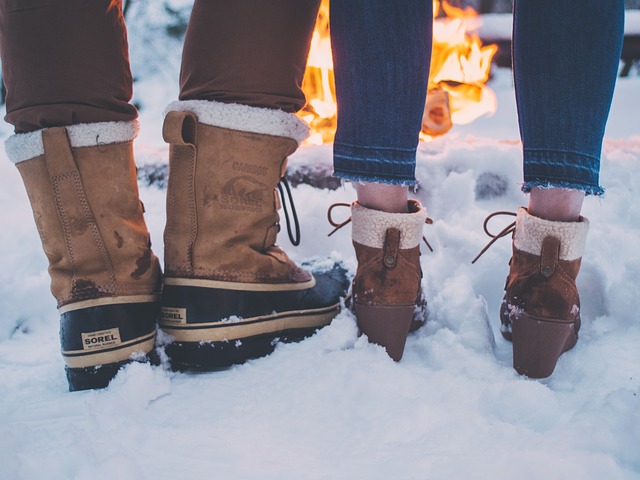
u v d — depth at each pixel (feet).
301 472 2.99
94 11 3.76
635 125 9.79
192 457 3.12
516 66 3.98
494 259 5.37
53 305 5.40
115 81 3.94
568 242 3.95
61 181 3.88
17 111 3.88
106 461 2.91
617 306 4.74
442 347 4.32
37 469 2.92
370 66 3.84
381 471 2.99
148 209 6.51
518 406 3.56
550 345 4.00
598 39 3.76
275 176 4.30
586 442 3.11
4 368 4.42
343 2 3.84
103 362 3.93
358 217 4.19
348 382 3.79
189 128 4.08
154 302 4.20
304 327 4.54
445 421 3.43
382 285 4.16
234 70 3.98
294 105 4.27
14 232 6.08
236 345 4.22
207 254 4.14
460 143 6.95
